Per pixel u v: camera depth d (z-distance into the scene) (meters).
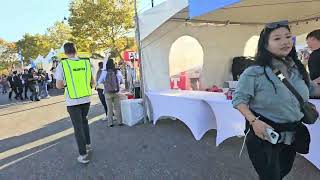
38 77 17.89
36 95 16.86
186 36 8.43
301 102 2.47
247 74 2.51
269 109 2.45
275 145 2.49
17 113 12.53
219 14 7.18
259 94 2.47
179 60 8.35
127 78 12.64
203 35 8.70
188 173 4.57
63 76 5.20
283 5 6.54
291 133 2.49
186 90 7.68
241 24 9.34
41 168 5.33
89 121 8.94
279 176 2.55
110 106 7.91
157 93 7.32
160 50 7.93
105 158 5.52
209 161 4.96
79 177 4.79
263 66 2.46
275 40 2.44
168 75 8.09
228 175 4.37
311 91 2.80
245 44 9.67
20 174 5.14
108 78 7.80
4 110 14.05
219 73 9.09
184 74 8.32
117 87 7.85
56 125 9.03
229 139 5.96
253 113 2.53
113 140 6.62
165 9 6.76
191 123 6.25
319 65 4.13
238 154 5.15
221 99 5.57
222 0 4.18
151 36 7.75
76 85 5.23
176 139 6.30
